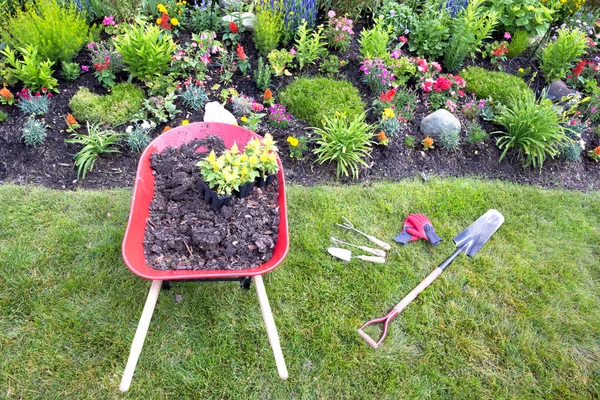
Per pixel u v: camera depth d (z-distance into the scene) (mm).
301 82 3932
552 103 4297
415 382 2445
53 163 3260
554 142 3988
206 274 1979
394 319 2707
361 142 3574
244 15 4336
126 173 3293
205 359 2410
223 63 3932
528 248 3268
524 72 4660
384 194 3455
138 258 2107
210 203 2492
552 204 3656
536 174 3963
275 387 2348
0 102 3434
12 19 3568
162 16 3877
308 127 3711
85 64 3867
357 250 3045
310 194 3334
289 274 2834
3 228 2826
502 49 4543
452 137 3807
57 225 2877
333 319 2652
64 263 2701
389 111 3570
